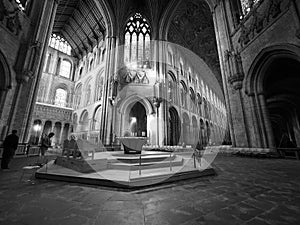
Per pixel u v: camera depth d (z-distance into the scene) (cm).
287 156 875
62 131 2455
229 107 1166
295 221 183
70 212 214
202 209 224
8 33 939
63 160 568
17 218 193
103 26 2280
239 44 1132
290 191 296
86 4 2133
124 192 307
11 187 340
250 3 1031
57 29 2820
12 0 973
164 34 2077
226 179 405
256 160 795
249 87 1012
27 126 1033
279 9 792
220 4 1365
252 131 974
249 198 265
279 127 2170
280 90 1370
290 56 780
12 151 585
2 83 915
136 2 2161
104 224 181
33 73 1068
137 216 203
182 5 2042
